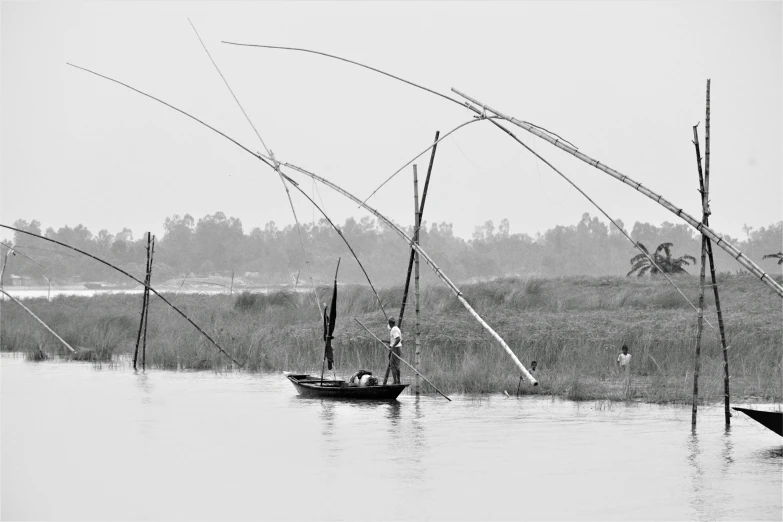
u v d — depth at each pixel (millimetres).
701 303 45156
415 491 33688
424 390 58531
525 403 53719
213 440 43438
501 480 35219
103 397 57875
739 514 30609
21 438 44281
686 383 56562
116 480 35938
